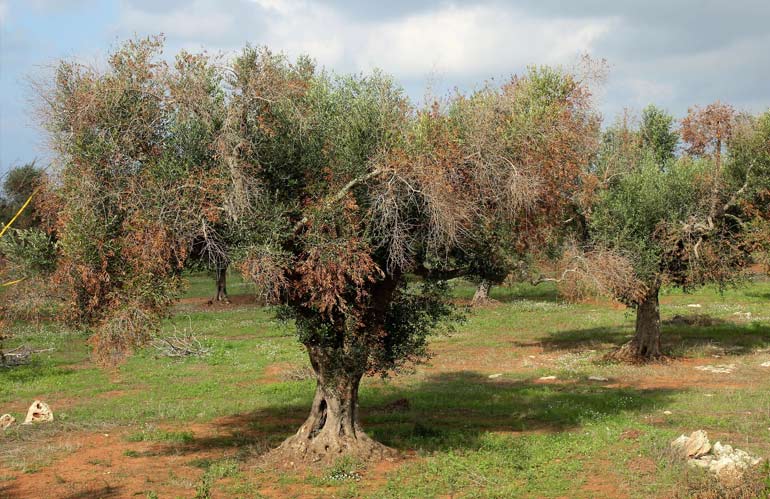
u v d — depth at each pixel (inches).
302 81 504.7
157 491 487.5
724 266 939.3
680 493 443.8
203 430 682.2
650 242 926.4
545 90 620.7
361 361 549.3
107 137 478.6
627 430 615.2
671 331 1239.5
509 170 514.9
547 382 902.4
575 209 896.3
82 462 565.3
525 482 493.7
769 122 932.6
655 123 1315.2
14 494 484.1
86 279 460.8
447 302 620.4
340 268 470.3
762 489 392.2
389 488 485.1
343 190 489.1
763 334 1179.3
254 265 455.5
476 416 725.9
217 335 1382.9
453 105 526.9
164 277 474.0
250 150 471.8
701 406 713.6
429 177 477.7
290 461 548.1
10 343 1246.9
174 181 468.8
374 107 509.7
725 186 943.0
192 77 479.2
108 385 930.7
